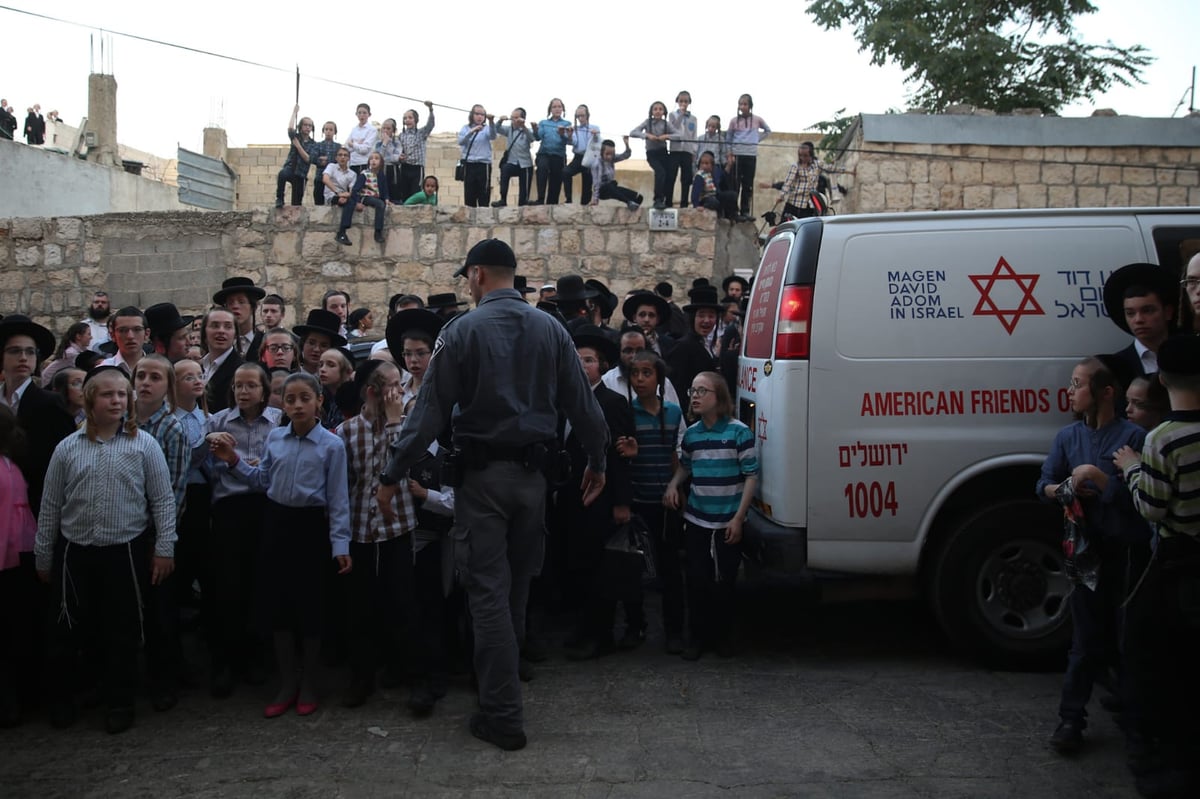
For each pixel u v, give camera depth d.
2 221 12.69
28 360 4.81
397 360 5.15
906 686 4.55
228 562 4.62
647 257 12.09
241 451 4.85
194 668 5.09
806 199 11.73
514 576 4.24
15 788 3.65
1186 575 3.31
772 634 5.43
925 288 4.72
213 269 12.52
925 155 12.50
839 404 4.67
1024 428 4.63
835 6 16.67
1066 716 3.81
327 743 4.03
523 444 4.08
